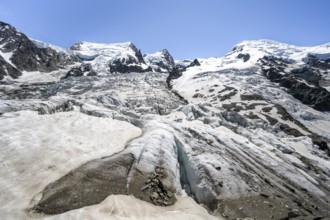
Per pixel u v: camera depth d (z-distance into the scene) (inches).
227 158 1072.8
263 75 6540.4
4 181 582.9
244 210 730.8
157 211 585.9
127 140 1002.7
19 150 719.1
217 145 1210.0
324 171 1627.7
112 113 1375.5
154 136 989.8
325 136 3722.9
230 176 893.8
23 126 887.1
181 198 711.1
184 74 7052.2
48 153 729.6
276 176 1154.0
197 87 5595.5
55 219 481.7
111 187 634.2
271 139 1809.8
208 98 4810.5
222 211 712.4
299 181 1185.4
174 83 6432.1
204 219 612.7
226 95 4749.0
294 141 2226.9
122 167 736.3
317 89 5556.1
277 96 5270.7
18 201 522.3
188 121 1748.3
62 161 701.9
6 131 816.3
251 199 808.3
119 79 6373.0
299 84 5787.4
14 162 663.1
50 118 1042.7
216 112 2326.5
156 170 762.2
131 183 671.8
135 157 807.7
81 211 510.6
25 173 626.5
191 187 832.3
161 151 877.8
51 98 1397.6
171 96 4955.7
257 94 4694.9
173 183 751.7
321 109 5201.8
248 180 937.5
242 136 1630.2
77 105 1499.8
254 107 4094.5
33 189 572.4
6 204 509.0
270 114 3806.6
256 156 1289.4
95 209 525.0
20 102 1175.6
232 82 5679.1
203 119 1838.1
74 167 686.5
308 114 4640.8
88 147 829.2
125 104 3346.5
